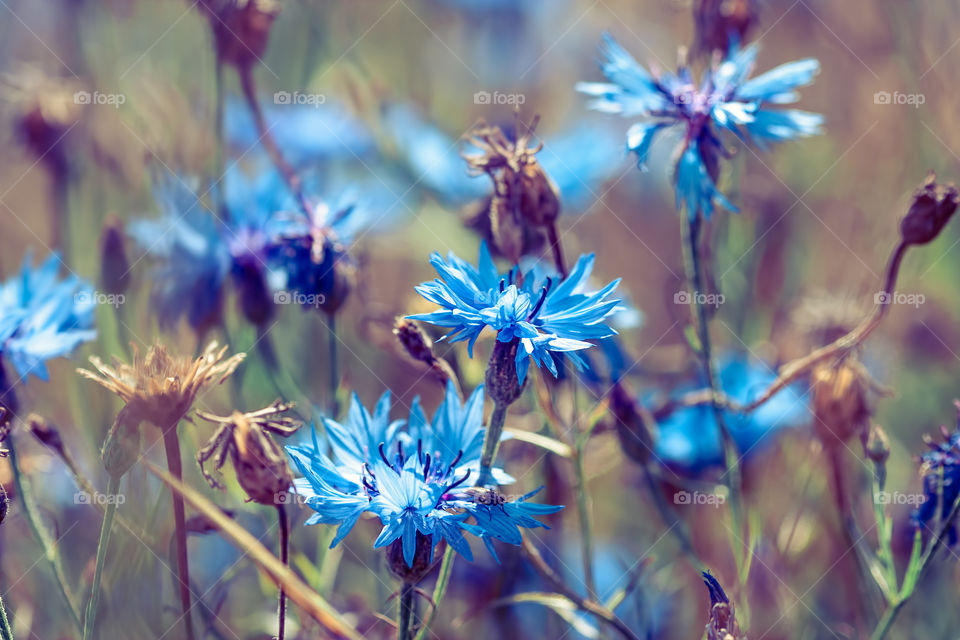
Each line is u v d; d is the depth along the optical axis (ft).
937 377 2.61
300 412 2.37
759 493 2.44
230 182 2.40
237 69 2.42
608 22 3.29
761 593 2.36
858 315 2.57
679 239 2.93
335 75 3.05
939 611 2.38
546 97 3.32
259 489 2.02
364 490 1.98
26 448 2.34
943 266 2.68
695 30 2.41
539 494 2.37
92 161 2.59
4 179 2.79
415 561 1.98
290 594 2.02
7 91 2.61
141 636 2.22
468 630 2.35
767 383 2.44
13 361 2.15
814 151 2.91
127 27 2.90
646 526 2.47
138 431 2.01
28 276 2.21
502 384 1.99
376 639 2.28
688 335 2.26
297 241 2.30
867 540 2.42
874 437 2.16
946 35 2.84
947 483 2.14
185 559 2.04
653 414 2.35
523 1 3.49
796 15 2.98
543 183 2.15
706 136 2.18
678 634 2.39
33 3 2.83
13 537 2.33
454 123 3.25
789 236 2.66
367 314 2.40
